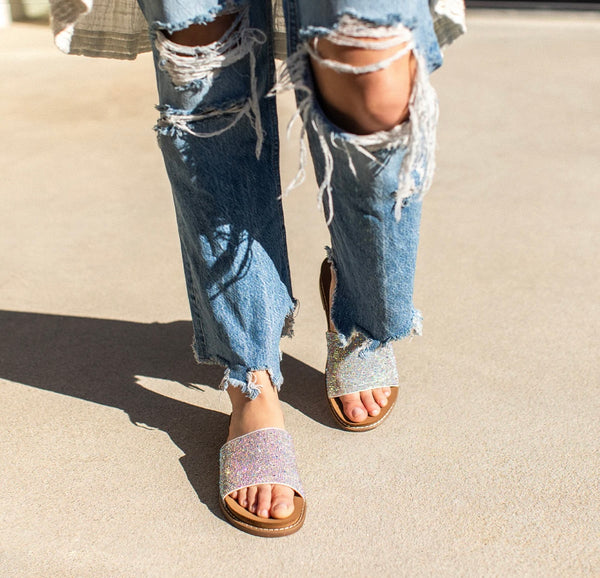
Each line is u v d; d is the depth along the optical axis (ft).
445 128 12.11
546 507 4.37
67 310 6.72
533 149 11.03
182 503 4.48
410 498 4.46
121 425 5.18
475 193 9.35
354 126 3.47
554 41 20.24
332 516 4.33
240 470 4.44
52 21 4.13
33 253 7.85
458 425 5.11
